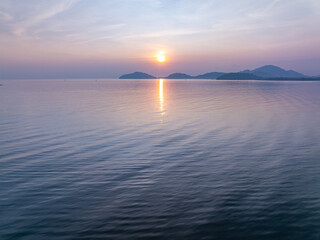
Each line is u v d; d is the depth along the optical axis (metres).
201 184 16.17
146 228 11.53
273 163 19.95
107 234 11.12
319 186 15.58
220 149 24.02
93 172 18.47
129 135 30.06
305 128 33.22
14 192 15.28
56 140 27.89
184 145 25.55
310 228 11.35
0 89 153.62
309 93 111.19
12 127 35.03
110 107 59.00
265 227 11.50
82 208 13.34
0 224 11.95
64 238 10.88
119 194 14.91
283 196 14.34
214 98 86.38
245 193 14.81
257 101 73.69
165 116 44.72
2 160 21.22
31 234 11.18
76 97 91.50
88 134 30.67
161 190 15.38
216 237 10.89
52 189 15.66
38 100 77.88
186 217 12.38
